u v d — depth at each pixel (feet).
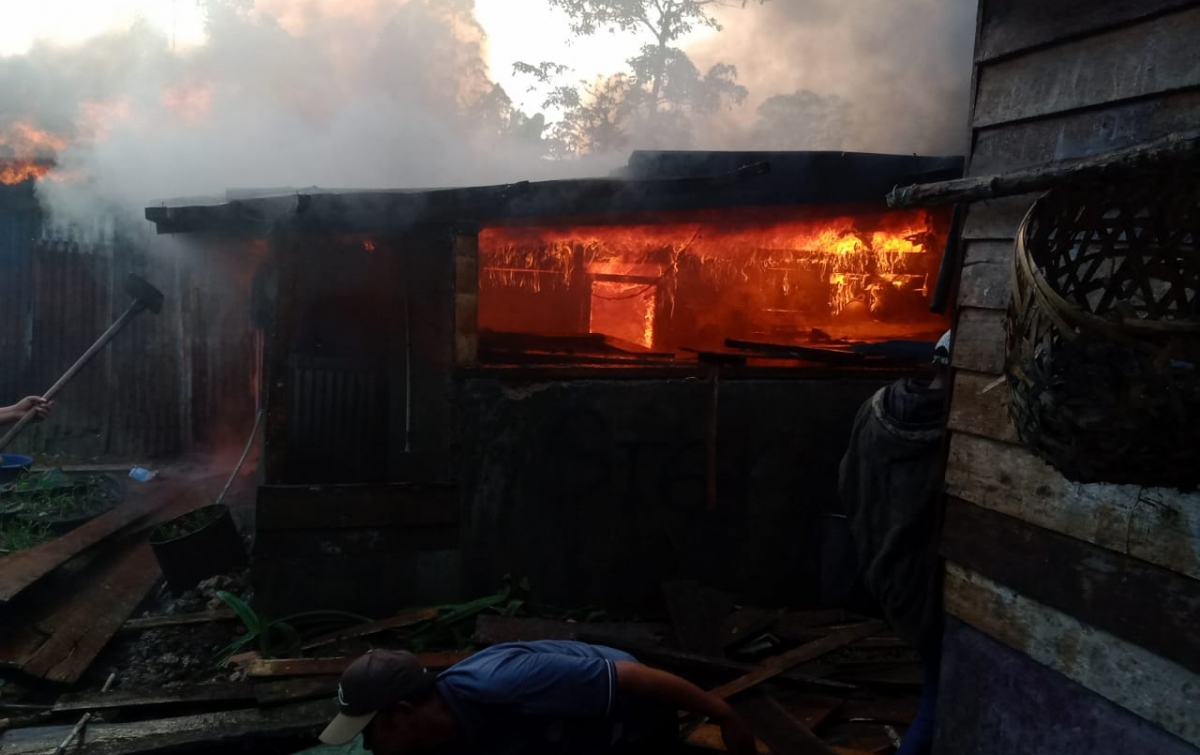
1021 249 4.95
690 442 16.87
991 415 7.17
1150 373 4.20
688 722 11.48
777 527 17.48
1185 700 5.61
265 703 11.85
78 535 18.93
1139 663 5.94
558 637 13.67
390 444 17.83
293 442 18.38
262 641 13.98
